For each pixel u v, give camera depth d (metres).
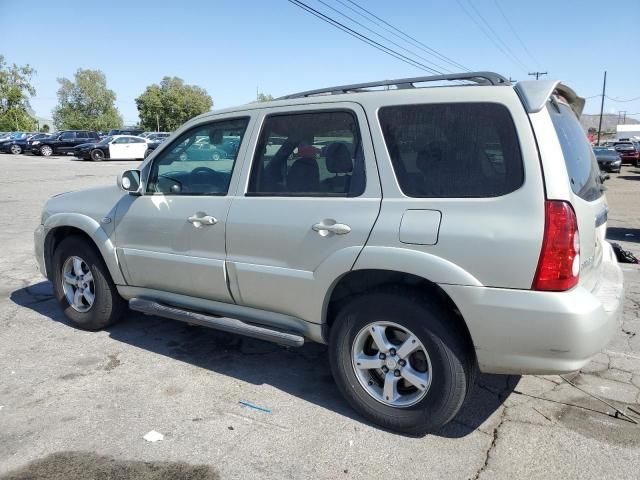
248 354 4.37
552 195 2.68
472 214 2.82
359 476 2.81
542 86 2.85
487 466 2.89
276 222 3.45
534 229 2.68
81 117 95.25
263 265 3.54
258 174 3.65
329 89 3.61
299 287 3.39
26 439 3.13
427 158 3.02
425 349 3.02
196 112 87.31
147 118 85.00
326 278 3.25
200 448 3.05
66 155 37.91
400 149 3.10
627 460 2.93
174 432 3.21
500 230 2.74
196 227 3.84
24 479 2.78
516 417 3.37
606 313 2.79
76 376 3.93
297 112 3.54
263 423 3.32
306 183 3.44
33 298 5.81
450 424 3.30
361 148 3.22
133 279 4.37
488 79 3.12
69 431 3.21
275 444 3.10
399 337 3.20
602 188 3.48
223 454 3.00
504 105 2.84
